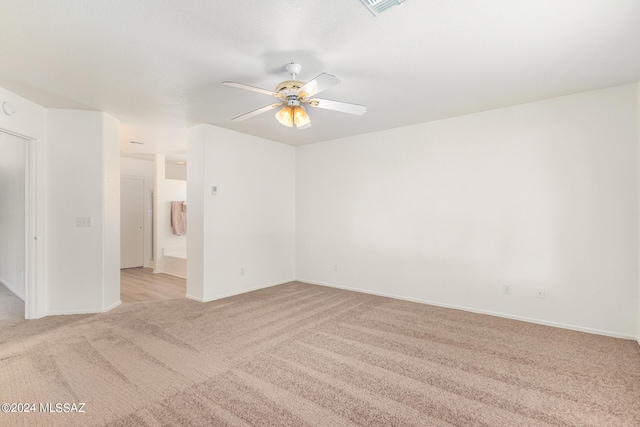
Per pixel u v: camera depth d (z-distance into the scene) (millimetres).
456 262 3812
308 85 2195
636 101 2840
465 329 3123
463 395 2008
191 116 3756
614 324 2936
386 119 3898
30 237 3385
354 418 1784
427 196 4027
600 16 1861
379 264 4465
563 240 3164
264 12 1812
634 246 2855
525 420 1770
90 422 1733
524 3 1746
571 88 2959
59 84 2805
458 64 2465
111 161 3770
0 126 2875
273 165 5094
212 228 4191
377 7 1753
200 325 3230
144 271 6539
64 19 1866
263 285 4914
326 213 5070
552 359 2486
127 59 2354
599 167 2996
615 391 2047
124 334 2971
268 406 1889
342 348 2689
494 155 3545
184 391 2037
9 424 1713
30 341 2793
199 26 1947
